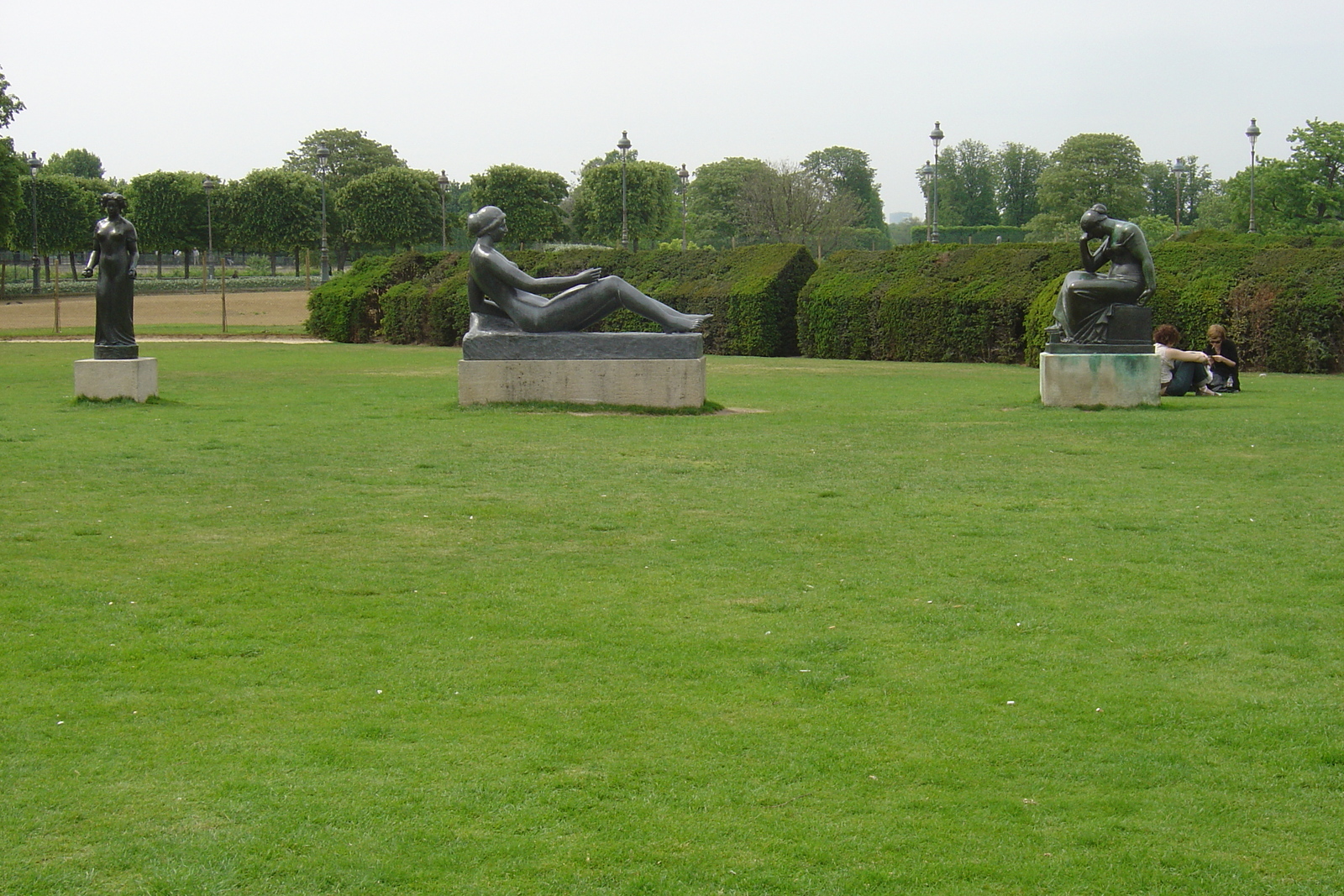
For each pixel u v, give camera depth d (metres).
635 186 83.31
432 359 30.48
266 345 38.09
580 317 17.73
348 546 9.24
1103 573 8.34
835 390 21.67
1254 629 7.08
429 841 4.66
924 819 4.84
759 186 89.69
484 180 79.81
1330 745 5.47
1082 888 4.34
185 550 9.11
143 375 18.97
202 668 6.49
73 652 6.74
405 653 6.73
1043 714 5.86
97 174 139.75
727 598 7.79
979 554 8.88
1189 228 89.38
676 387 17.48
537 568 8.58
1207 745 5.49
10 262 99.06
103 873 4.42
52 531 9.74
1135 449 13.73
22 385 22.19
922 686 6.22
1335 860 4.52
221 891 4.31
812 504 10.78
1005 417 16.83
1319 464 12.66
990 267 31.70
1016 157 113.94
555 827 4.77
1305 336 26.11
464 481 11.95
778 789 5.08
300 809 4.90
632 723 5.75
